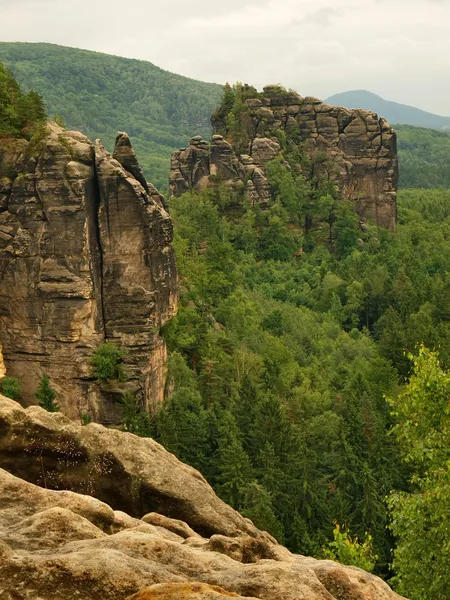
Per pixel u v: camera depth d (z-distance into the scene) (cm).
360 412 7981
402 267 16662
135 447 3272
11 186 7325
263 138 17988
